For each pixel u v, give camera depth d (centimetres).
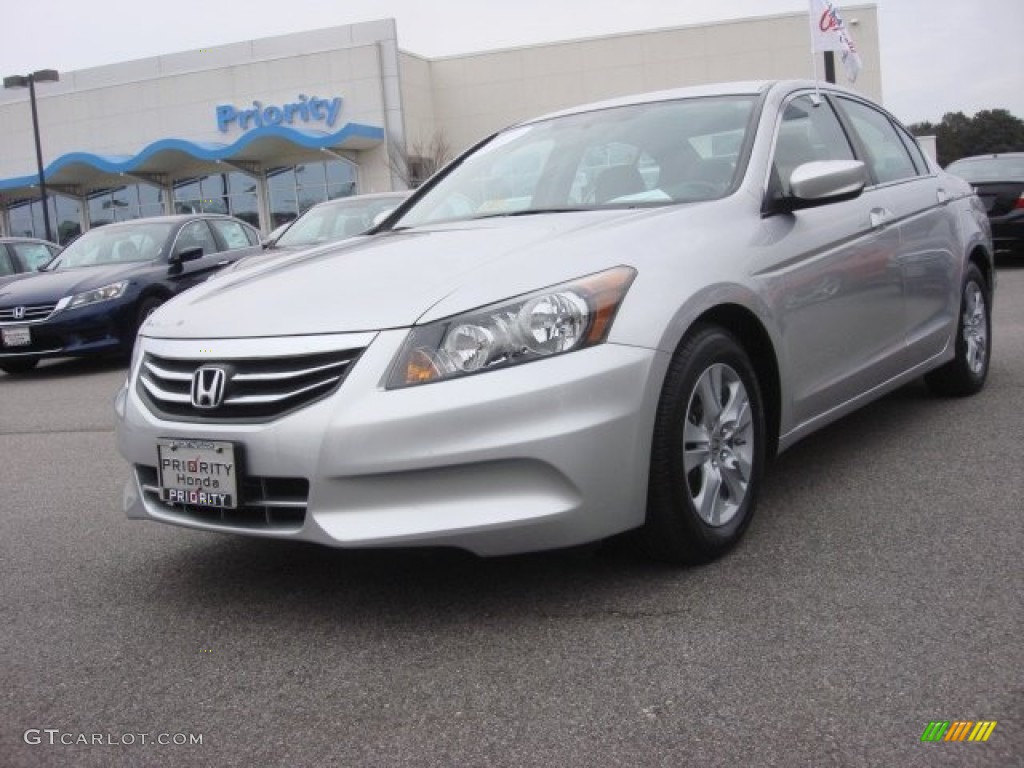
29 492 495
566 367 273
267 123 3244
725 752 216
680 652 263
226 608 320
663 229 320
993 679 238
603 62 3478
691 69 3447
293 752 230
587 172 396
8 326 948
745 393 331
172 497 302
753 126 384
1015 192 1302
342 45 3238
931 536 336
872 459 437
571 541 277
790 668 250
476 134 3575
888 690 237
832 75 1408
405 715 243
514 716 238
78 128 3503
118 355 1066
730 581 307
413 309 281
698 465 315
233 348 292
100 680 274
